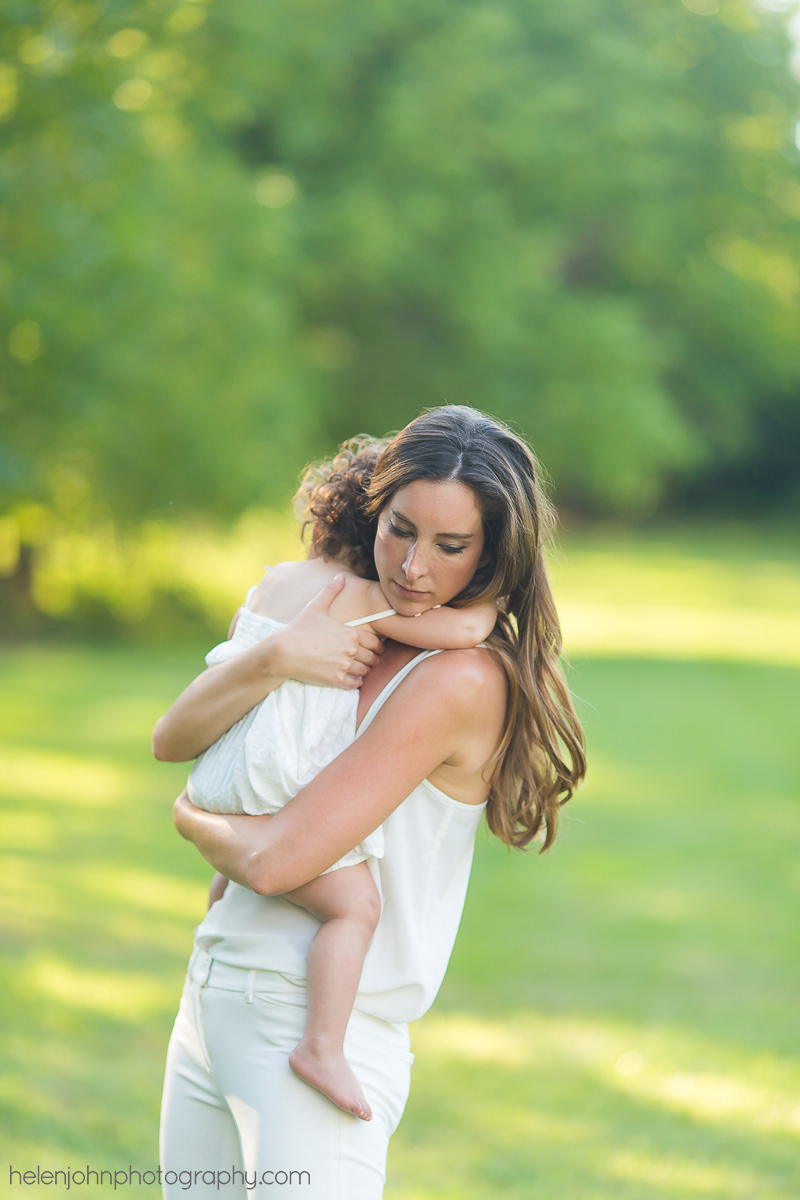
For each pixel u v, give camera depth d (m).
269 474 22.20
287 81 27.92
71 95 13.82
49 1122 5.02
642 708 18.33
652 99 33.78
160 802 11.83
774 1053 6.66
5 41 12.91
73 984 6.77
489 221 30.58
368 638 2.65
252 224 23.25
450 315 32.12
